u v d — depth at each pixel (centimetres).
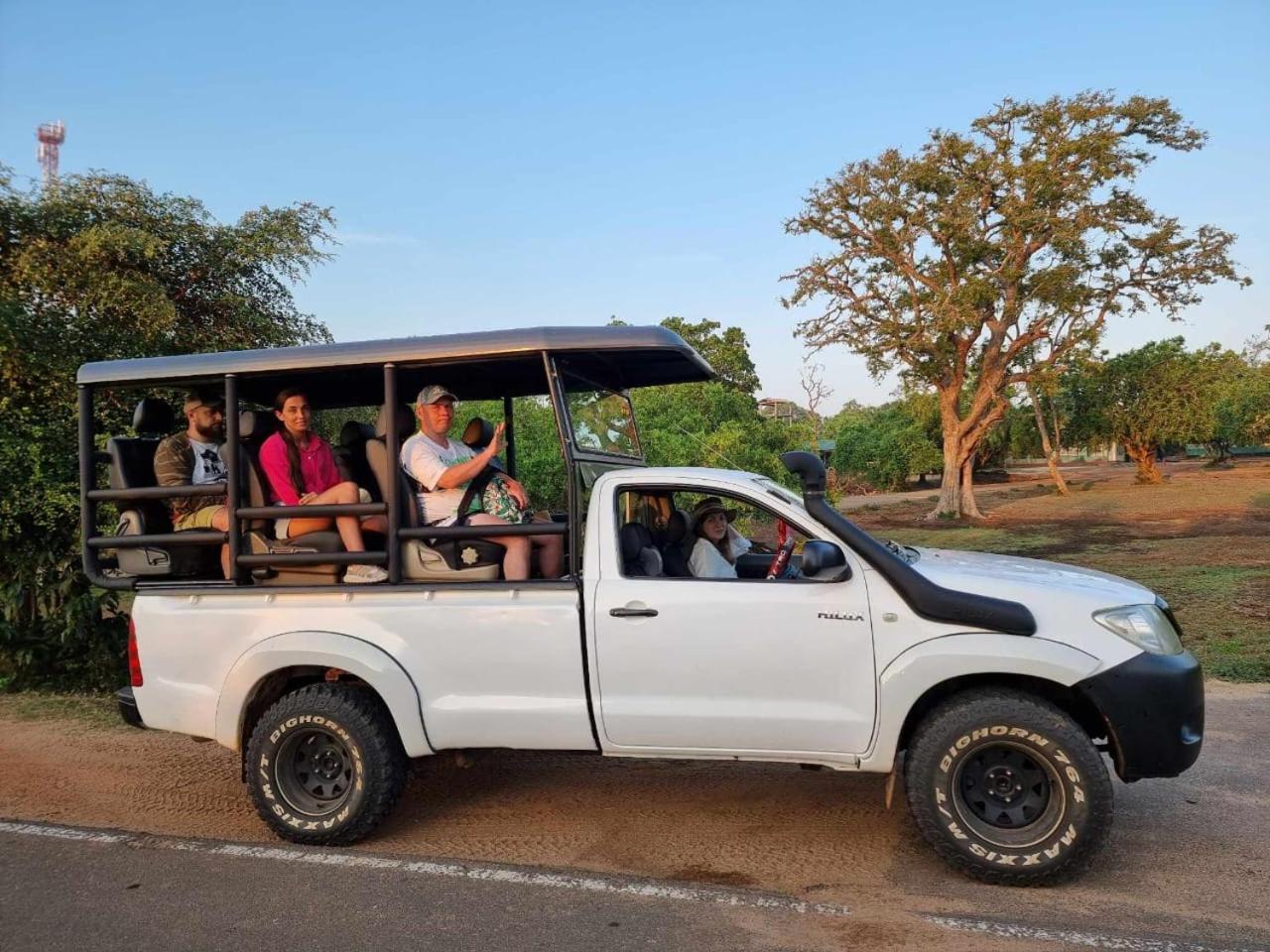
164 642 502
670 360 557
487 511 508
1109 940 371
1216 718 736
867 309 3522
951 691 443
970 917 393
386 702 469
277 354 491
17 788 584
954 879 434
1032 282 3325
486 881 436
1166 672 414
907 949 367
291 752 488
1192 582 1548
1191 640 1084
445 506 505
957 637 425
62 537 845
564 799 554
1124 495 3953
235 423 495
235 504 496
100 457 580
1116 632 421
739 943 373
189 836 503
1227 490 3828
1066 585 441
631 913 401
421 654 472
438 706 471
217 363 497
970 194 3241
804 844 480
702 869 451
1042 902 407
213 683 496
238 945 377
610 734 460
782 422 2403
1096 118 3145
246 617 491
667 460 1617
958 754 423
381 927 391
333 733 479
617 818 521
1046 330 3431
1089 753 410
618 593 458
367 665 468
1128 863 450
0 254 889
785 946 371
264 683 501
